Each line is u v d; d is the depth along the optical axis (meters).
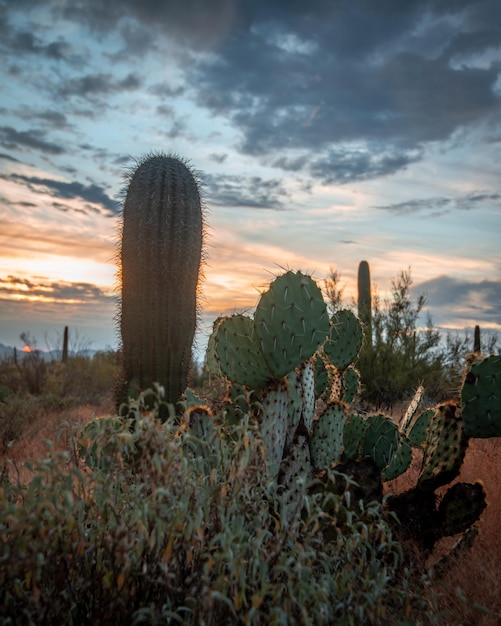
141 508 2.60
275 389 4.14
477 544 3.98
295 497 3.82
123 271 6.15
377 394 11.38
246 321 4.32
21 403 10.95
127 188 6.33
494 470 5.50
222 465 3.17
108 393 14.80
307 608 2.67
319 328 4.13
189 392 5.36
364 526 2.96
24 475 4.83
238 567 2.43
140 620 2.40
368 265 16.86
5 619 2.35
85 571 2.59
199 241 6.30
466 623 3.06
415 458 6.48
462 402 4.14
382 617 2.79
